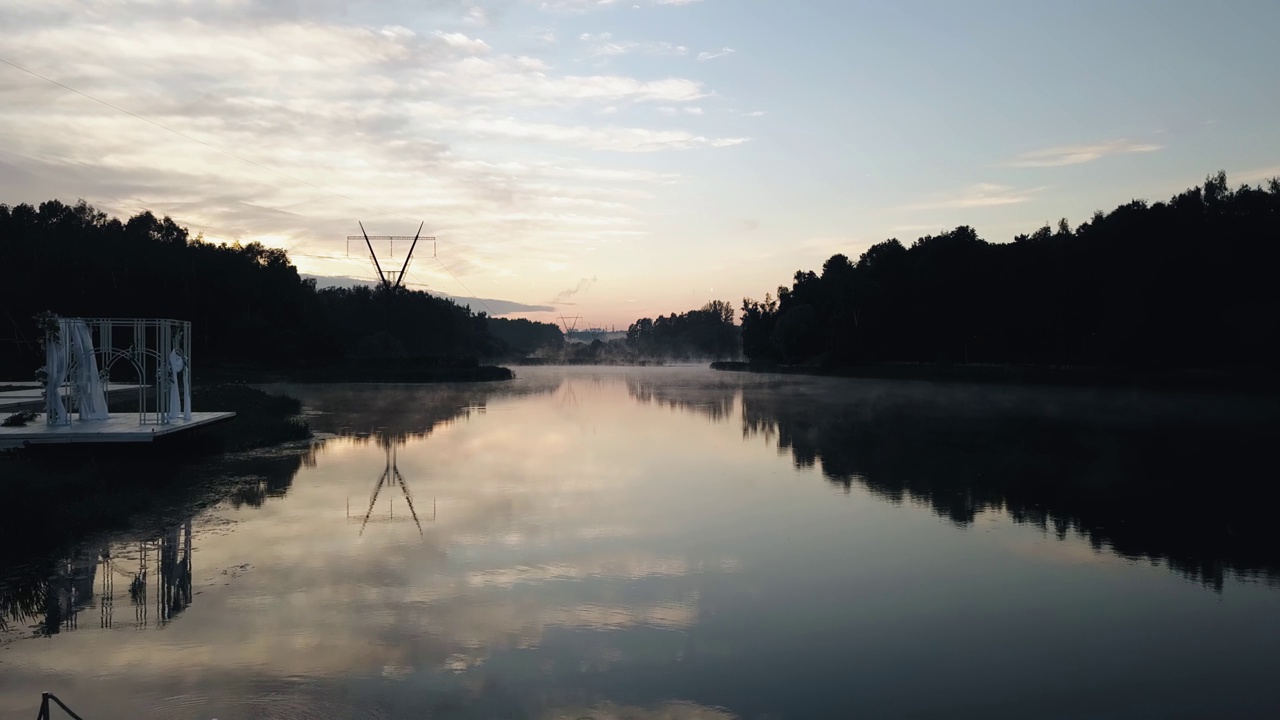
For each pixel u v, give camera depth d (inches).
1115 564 540.4
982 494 778.2
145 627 408.2
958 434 1285.7
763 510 702.5
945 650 393.7
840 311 4335.6
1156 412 1668.3
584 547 574.2
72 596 455.2
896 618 436.1
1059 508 714.8
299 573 502.3
